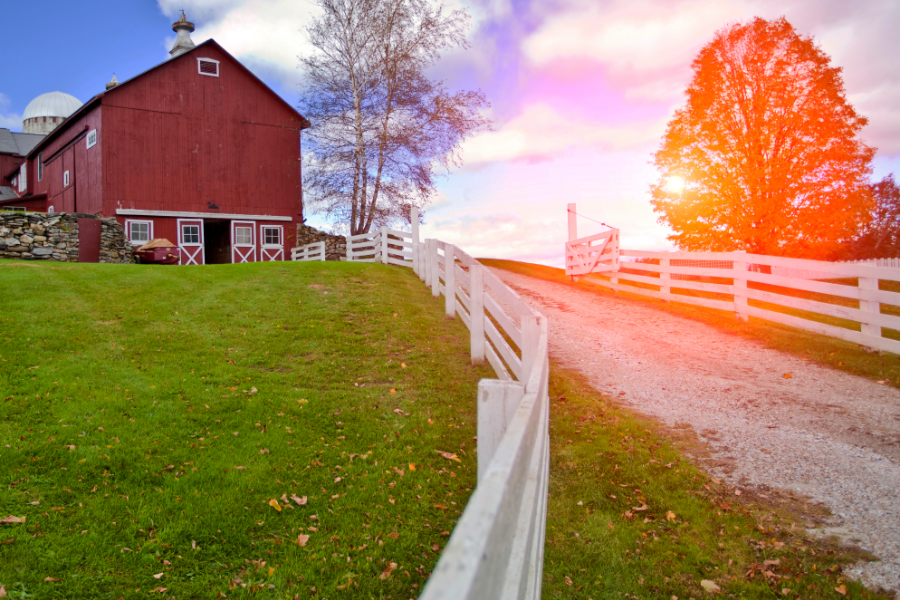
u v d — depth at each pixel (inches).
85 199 959.0
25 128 2007.9
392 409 252.4
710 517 159.2
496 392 112.2
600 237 649.0
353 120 955.3
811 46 664.4
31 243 681.6
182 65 949.2
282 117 1055.6
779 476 179.5
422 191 957.8
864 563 132.2
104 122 875.4
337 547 152.0
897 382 272.4
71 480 169.8
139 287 446.6
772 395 265.6
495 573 40.3
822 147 647.1
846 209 636.1
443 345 351.9
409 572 143.6
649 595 131.8
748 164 684.1
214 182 975.0
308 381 284.8
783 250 674.8
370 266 625.6
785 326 401.4
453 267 415.2
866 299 337.1
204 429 217.5
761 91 677.3
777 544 143.3
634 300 548.4
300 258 1023.6
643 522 160.6
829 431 215.8
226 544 149.3
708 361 333.7
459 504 177.0
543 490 120.7
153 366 283.9
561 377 302.8
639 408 255.3
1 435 190.7
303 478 186.9
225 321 379.6
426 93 937.5
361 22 923.4
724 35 713.6
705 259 479.8
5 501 154.3
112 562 137.0
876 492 164.4
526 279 720.3
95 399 231.3
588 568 142.4
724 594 129.4
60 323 333.4
